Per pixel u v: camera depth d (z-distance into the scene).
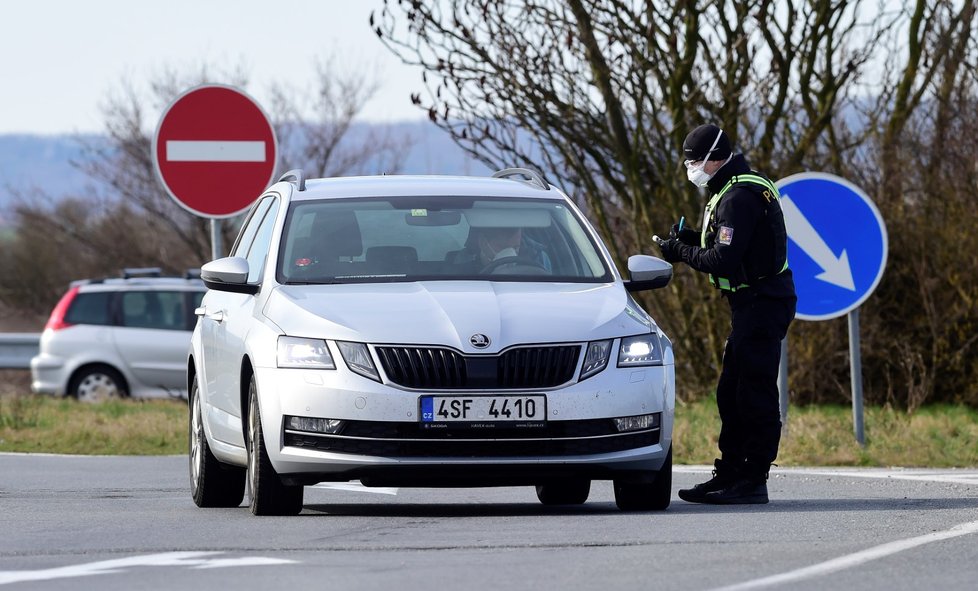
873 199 61.09
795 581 19.20
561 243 32.22
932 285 60.09
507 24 55.81
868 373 61.75
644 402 28.19
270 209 34.31
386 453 27.41
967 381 60.94
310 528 25.84
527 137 57.78
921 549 22.23
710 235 31.77
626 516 27.45
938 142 60.97
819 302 43.22
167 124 43.88
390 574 20.00
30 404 64.62
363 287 30.16
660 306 61.16
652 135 58.28
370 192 33.31
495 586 18.95
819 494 33.47
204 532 25.34
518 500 34.47
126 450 52.91
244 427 29.89
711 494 31.38
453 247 31.66
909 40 60.50
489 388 27.45
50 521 27.83
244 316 30.80
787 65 57.22
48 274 159.12
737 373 31.69
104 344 83.25
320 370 27.83
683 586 18.86
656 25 56.16
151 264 134.38
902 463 42.19
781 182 43.12
